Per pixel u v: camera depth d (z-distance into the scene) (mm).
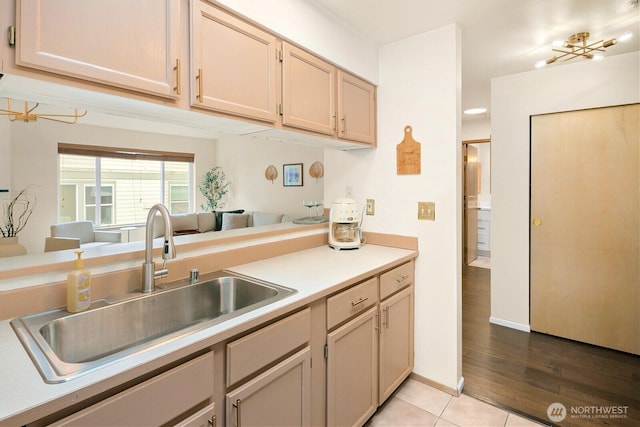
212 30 1268
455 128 1968
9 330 951
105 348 1138
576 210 2596
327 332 1397
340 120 1955
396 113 2211
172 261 1444
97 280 1219
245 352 1045
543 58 2451
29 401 632
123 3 1028
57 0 895
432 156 2064
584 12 1807
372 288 1687
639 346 2400
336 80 1925
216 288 1483
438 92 2025
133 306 1219
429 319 2094
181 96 1188
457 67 1968
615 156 2432
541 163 2717
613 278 2480
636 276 2398
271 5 1494
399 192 2215
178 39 1171
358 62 2070
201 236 1729
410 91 2141
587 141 2525
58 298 1120
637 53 2305
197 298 1417
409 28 2014
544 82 2660
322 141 2043
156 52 1109
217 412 981
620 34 2062
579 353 2453
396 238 2229
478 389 2027
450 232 2008
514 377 2152
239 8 1353
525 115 2756
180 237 1691
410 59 2135
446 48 1984
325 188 2629
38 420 644
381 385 1777
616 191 2439
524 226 2814
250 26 1415
